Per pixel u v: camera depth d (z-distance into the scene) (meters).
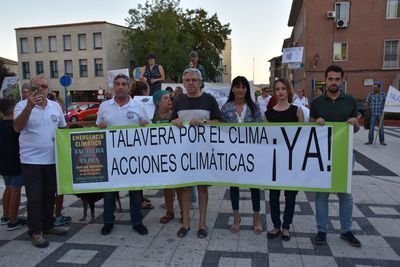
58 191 4.68
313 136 4.37
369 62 29.44
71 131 4.63
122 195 6.80
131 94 6.54
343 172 4.32
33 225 4.50
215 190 6.93
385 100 12.07
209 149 4.70
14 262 4.08
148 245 4.49
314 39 30.03
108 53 47.00
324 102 4.38
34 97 4.19
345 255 4.13
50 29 48.59
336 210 5.64
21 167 4.59
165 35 43.69
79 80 48.38
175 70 44.38
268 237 4.62
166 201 5.30
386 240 4.51
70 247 4.46
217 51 50.84
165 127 4.69
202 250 4.32
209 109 4.71
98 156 4.70
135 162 4.73
